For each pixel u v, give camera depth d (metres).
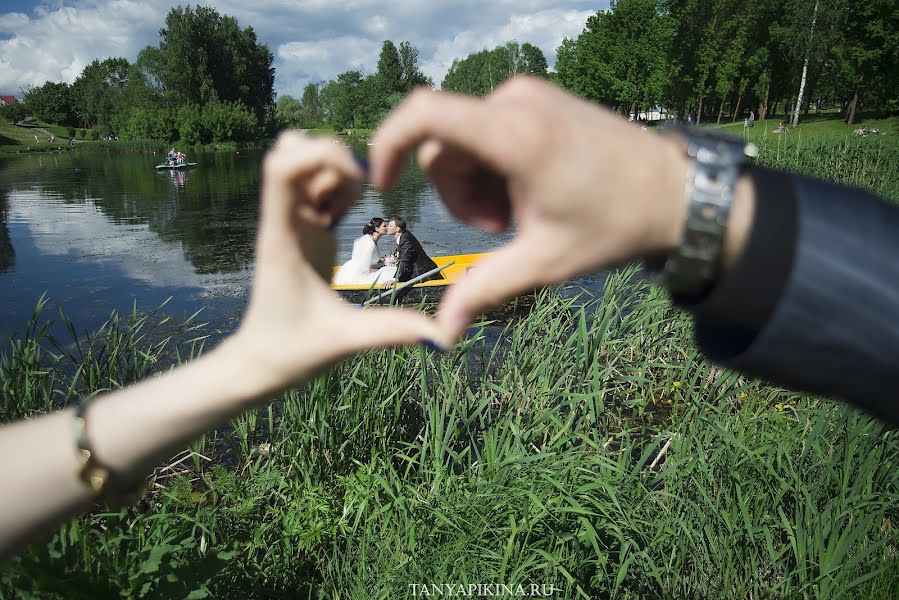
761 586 2.43
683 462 2.74
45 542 1.55
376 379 3.42
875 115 39.38
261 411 4.07
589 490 2.57
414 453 3.54
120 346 3.94
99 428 0.51
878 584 2.26
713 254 0.47
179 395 0.52
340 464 3.24
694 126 0.50
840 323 0.48
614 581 2.46
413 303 6.77
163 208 16.38
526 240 0.45
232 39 63.16
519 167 0.43
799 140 12.28
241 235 12.20
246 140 59.06
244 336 0.52
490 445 2.99
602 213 0.44
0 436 0.53
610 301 4.62
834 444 2.93
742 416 3.32
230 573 2.25
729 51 35.66
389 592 2.32
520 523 2.40
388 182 0.47
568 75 50.22
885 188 10.13
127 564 1.87
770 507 2.65
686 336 4.48
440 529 2.58
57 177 27.17
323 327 0.50
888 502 2.35
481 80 78.56
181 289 8.20
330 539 2.77
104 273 9.20
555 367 3.86
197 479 3.33
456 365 3.84
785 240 0.47
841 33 31.45
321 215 0.50
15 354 3.46
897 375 0.48
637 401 3.67
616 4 41.66
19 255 10.62
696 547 2.46
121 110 67.69
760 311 0.48
